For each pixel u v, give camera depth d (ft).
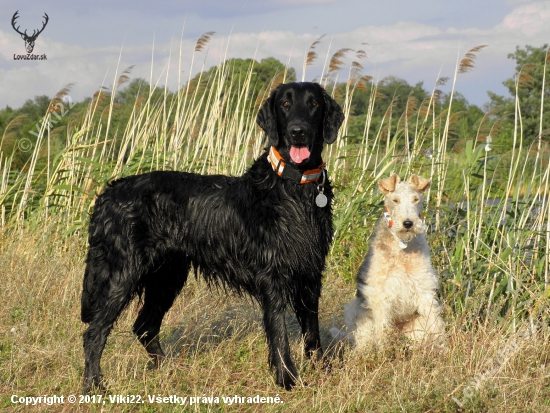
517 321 15.90
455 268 18.56
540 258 18.34
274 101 13.69
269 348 13.24
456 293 17.58
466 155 20.77
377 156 23.81
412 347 13.80
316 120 13.46
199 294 18.02
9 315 16.40
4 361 13.96
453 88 22.74
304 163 13.19
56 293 17.66
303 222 13.19
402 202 14.84
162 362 14.07
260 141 26.20
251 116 26.63
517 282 16.01
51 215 25.21
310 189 13.38
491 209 20.16
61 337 15.37
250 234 13.21
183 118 26.37
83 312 13.73
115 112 28.81
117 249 13.34
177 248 13.89
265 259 13.10
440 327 14.73
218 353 14.51
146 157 25.39
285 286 13.23
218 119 26.22
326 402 11.96
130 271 13.35
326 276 20.79
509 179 19.53
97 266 13.64
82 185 26.20
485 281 17.43
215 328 16.71
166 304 15.07
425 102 23.84
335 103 14.02
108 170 25.25
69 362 13.85
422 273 15.07
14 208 27.04
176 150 25.23
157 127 26.18
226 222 13.46
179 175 14.16
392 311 15.49
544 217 19.04
